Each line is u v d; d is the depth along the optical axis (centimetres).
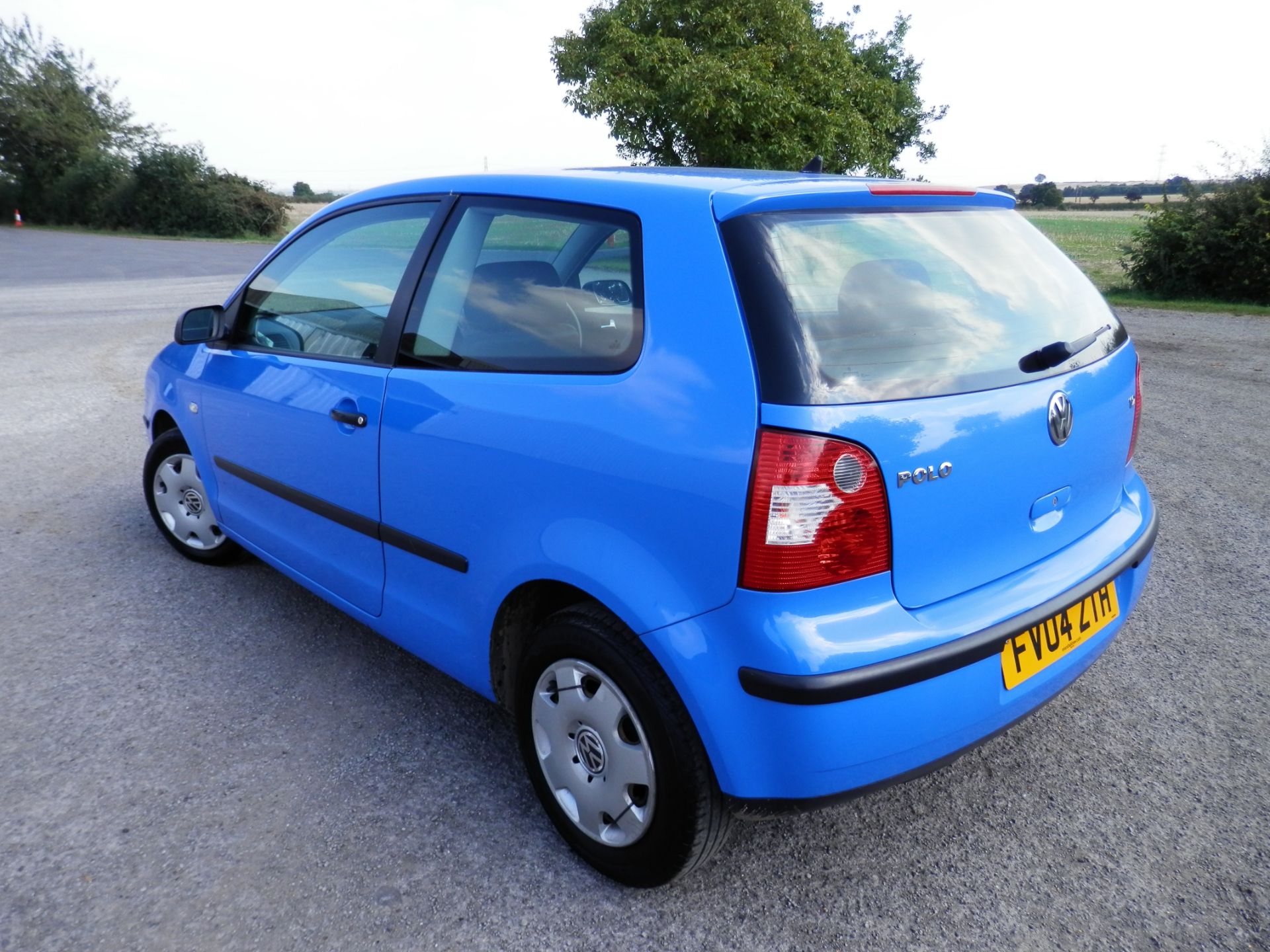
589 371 223
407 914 223
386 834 251
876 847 251
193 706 313
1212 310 1420
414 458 265
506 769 283
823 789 198
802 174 272
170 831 250
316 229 339
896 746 201
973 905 229
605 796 229
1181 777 280
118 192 4288
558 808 244
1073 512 248
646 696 211
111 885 230
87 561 433
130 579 414
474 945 214
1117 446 265
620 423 212
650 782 216
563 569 223
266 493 351
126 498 521
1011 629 216
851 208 229
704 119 2619
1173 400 802
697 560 198
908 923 223
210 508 400
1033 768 286
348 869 238
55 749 287
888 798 273
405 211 298
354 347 297
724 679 196
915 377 204
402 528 278
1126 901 230
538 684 243
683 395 202
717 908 228
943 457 203
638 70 2738
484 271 259
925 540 204
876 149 3102
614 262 227
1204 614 391
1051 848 250
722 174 261
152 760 282
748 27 2817
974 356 219
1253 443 663
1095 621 246
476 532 250
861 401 194
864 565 194
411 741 296
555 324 235
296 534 338
